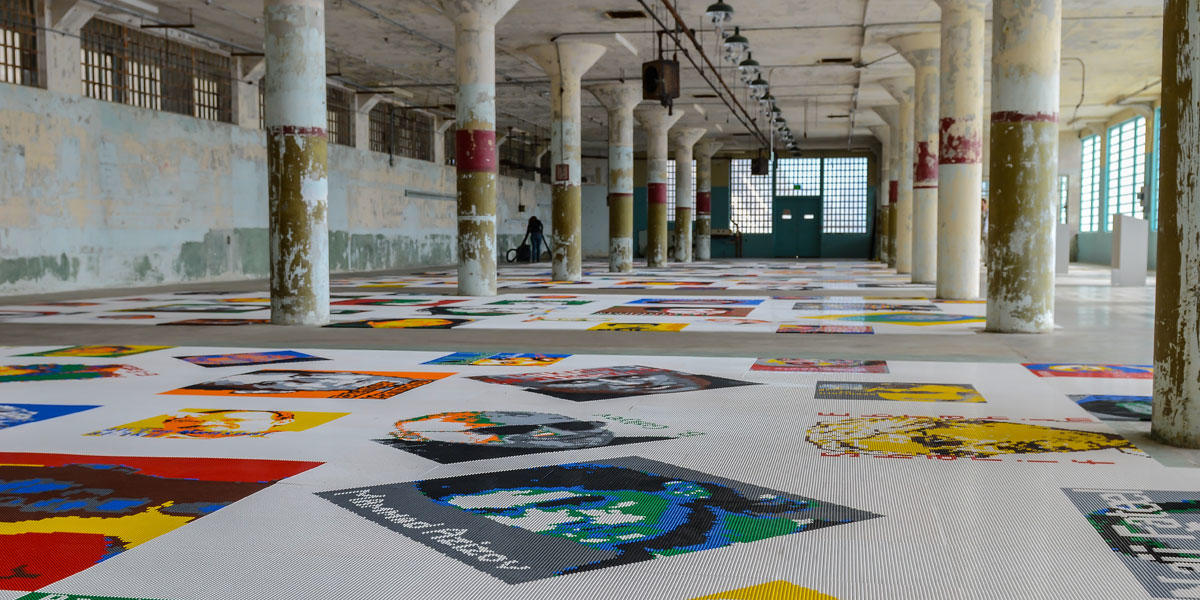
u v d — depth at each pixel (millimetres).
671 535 4109
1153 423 6004
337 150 33750
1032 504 4543
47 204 21531
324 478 5102
